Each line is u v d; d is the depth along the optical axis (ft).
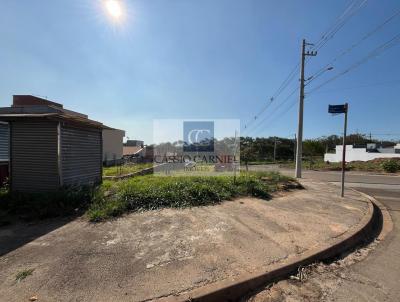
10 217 17.43
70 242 13.23
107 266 10.71
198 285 9.41
